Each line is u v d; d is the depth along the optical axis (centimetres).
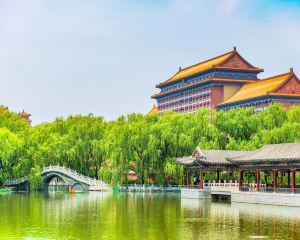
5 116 19675
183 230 5900
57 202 9556
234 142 11812
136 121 14012
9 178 13800
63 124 15988
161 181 12556
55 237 5438
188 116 13062
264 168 9306
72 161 14362
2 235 5559
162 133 12594
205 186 10631
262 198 9119
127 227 6128
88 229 5972
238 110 13050
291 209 8031
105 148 13250
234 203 9362
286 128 11225
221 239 5319
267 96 17612
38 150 13925
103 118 16525
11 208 8325
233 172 10669
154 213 7581
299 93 17900
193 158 10969
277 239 5322
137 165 12706
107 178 12900
